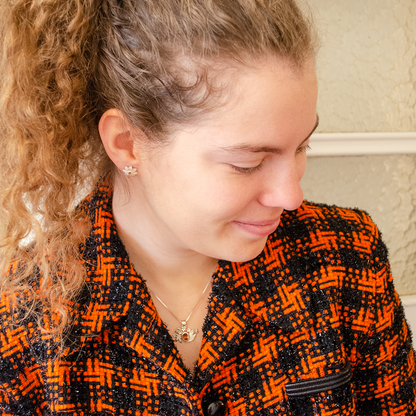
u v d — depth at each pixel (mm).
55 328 640
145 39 529
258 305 681
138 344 631
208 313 664
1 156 674
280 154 514
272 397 669
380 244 756
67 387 640
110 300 647
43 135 636
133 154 599
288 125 490
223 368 667
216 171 521
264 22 476
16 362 653
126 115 574
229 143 492
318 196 1373
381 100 1341
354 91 1316
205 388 651
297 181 542
